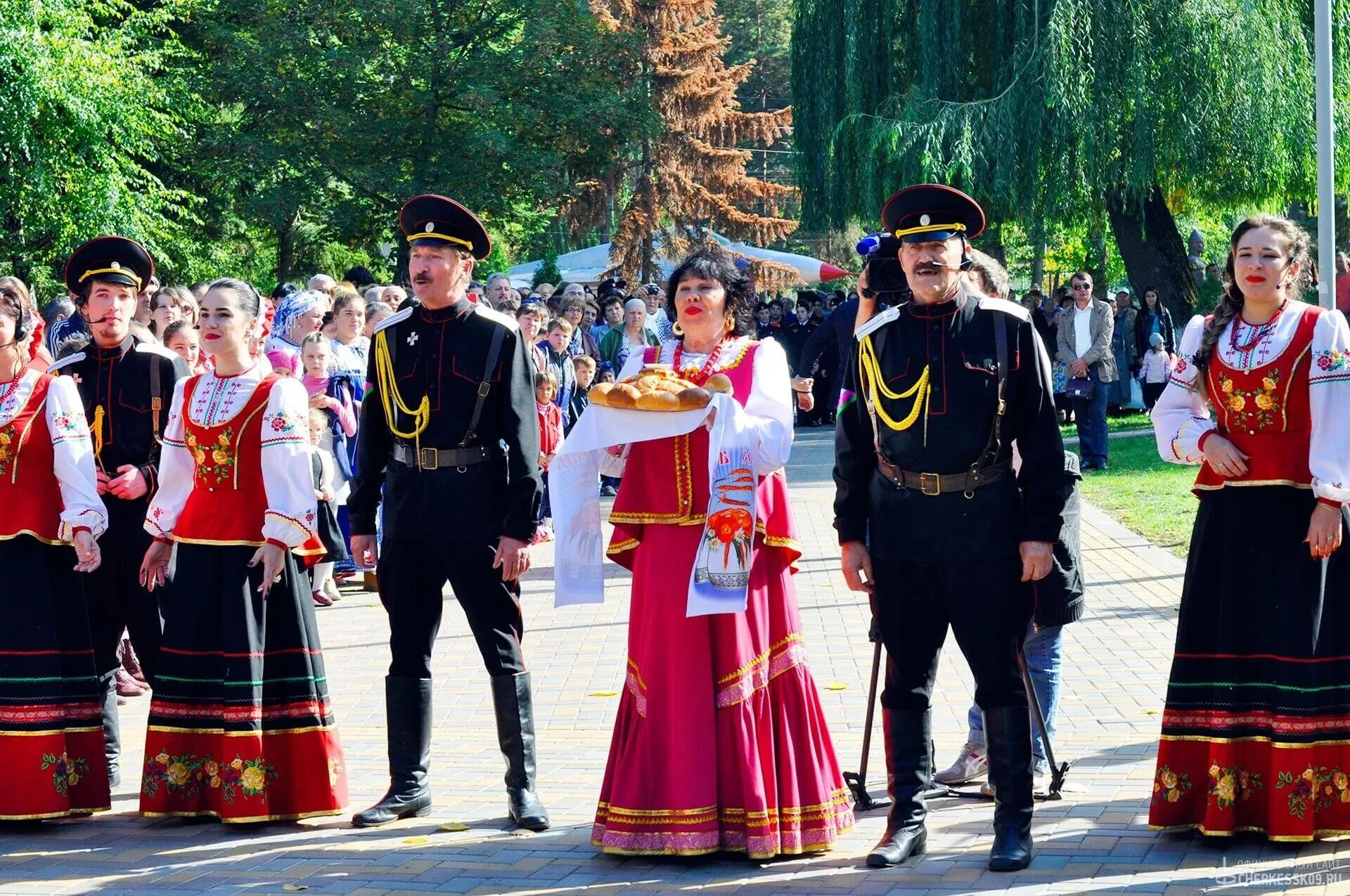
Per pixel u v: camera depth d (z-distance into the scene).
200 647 5.25
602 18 36.97
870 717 5.25
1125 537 10.98
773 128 40.84
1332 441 4.39
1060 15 18.34
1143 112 18.27
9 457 5.30
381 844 5.01
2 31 20.22
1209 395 4.64
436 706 7.07
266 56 26.86
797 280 36.78
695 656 4.70
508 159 28.05
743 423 4.70
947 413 4.46
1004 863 4.45
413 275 5.08
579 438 4.84
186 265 26.38
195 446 5.27
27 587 5.29
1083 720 6.23
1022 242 25.39
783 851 4.66
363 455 5.28
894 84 21.00
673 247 39.53
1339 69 19.00
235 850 5.00
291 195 27.08
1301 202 20.94
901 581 4.63
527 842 5.00
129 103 22.20
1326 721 4.45
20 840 5.19
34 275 22.73
